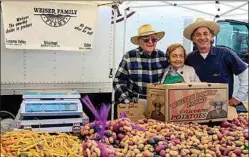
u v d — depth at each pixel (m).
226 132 1.90
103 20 3.37
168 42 3.70
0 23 2.90
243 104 2.83
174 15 3.72
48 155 1.62
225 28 3.83
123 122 1.90
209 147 1.72
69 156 1.64
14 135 1.80
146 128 1.96
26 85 3.12
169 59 2.82
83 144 1.72
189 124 2.07
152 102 2.21
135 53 2.84
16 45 2.89
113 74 3.20
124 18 3.46
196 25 2.81
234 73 2.86
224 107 2.20
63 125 2.23
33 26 2.92
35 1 2.89
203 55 2.84
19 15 2.87
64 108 2.24
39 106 2.21
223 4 4.53
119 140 1.80
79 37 3.06
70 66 3.27
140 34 2.80
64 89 3.27
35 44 2.95
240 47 3.82
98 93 3.40
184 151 1.64
